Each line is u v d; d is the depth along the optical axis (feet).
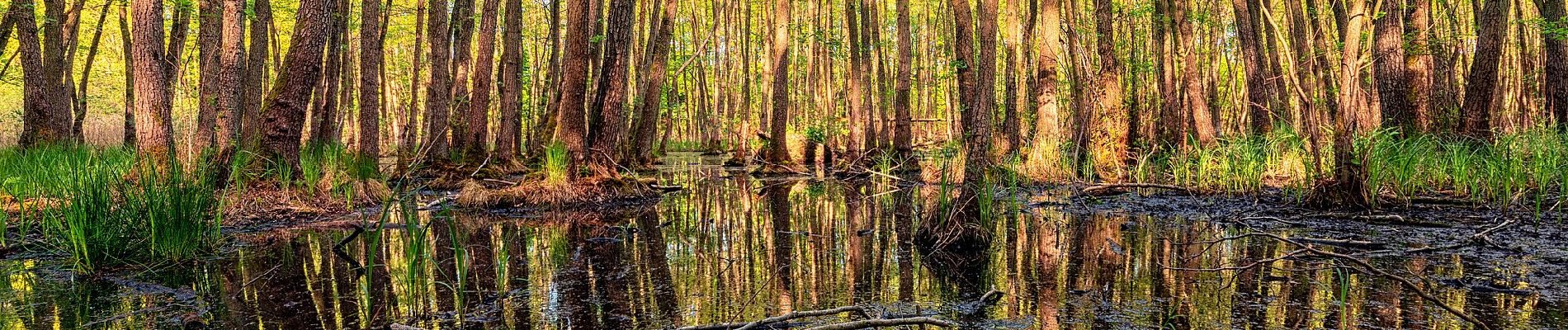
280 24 75.41
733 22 106.42
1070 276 17.38
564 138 37.24
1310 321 12.92
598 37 49.47
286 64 31.65
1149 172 41.70
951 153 28.27
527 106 83.87
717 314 14.37
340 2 57.21
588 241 23.68
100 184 19.61
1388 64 38.47
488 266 19.42
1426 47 38.19
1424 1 38.09
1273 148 35.17
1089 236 23.45
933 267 18.79
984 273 17.90
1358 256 18.66
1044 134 42.04
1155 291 15.55
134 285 16.94
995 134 41.09
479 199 33.73
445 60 55.47
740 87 114.73
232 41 31.60
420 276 15.15
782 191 44.37
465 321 13.91
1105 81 42.63
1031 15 61.93
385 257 20.62
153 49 29.60
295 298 15.79
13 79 67.87
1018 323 13.42
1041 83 42.24
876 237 24.27
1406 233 21.81
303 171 31.50
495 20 55.62
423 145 51.85
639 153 65.87
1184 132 58.95
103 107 103.71
